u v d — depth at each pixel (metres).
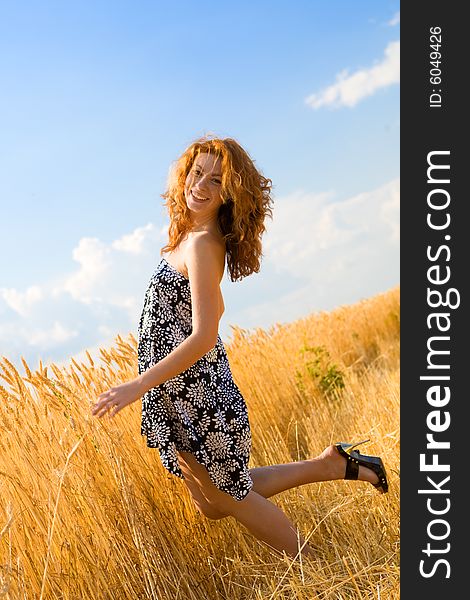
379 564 2.83
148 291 2.82
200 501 2.90
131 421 3.29
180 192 2.79
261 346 6.80
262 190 2.81
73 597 2.48
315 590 2.62
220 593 2.93
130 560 2.75
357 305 13.35
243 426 2.80
